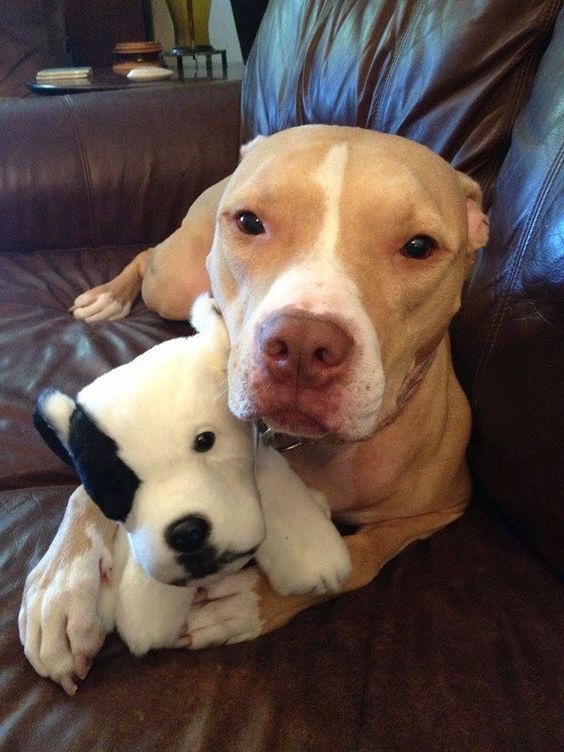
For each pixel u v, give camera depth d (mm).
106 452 712
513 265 1028
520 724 759
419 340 958
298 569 846
